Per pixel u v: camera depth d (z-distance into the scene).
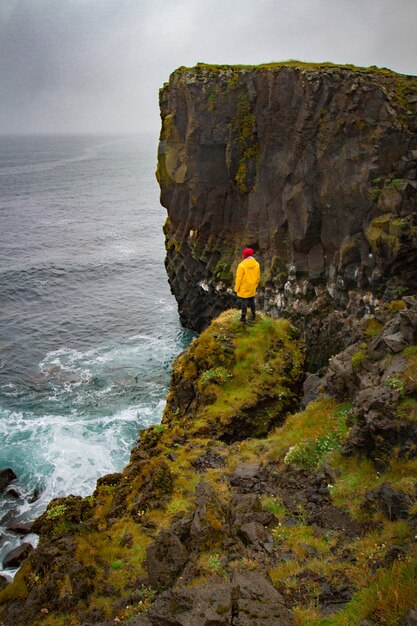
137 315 47.41
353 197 30.86
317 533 8.05
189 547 8.06
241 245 38.59
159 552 7.98
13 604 9.16
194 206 40.03
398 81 30.83
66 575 8.91
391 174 29.89
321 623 5.75
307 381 15.45
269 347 16.73
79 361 37.31
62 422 28.58
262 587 6.14
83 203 124.50
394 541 6.84
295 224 34.38
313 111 32.03
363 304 31.16
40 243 78.50
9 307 49.78
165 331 43.59
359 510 8.21
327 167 32.00
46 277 59.84
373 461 9.34
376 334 12.53
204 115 37.44
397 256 28.47
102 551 9.47
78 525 10.54
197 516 8.20
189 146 38.72
